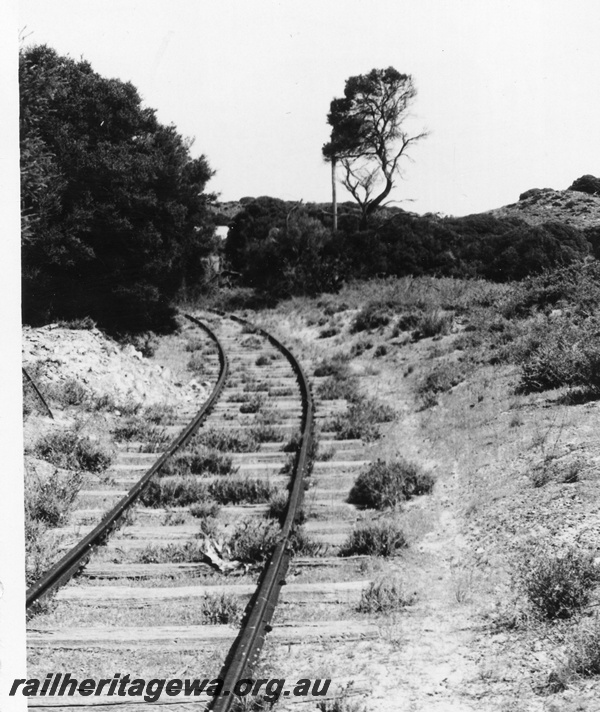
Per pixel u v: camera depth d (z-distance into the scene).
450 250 36.44
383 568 7.16
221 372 18.81
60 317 20.02
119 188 20.64
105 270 21.19
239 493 9.61
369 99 41.09
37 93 14.73
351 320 25.16
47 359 14.80
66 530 8.31
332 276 35.28
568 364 11.79
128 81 22.48
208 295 38.28
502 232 41.34
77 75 21.30
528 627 5.51
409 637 5.71
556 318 15.45
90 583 6.93
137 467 11.04
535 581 5.75
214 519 8.77
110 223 20.52
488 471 9.38
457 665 5.22
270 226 45.56
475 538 7.56
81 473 10.38
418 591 6.59
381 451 11.53
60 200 19.53
